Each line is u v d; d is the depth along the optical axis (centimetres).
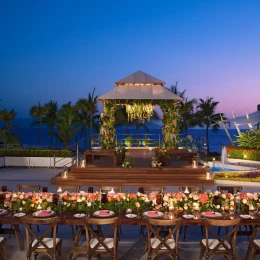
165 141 1579
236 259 619
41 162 1755
